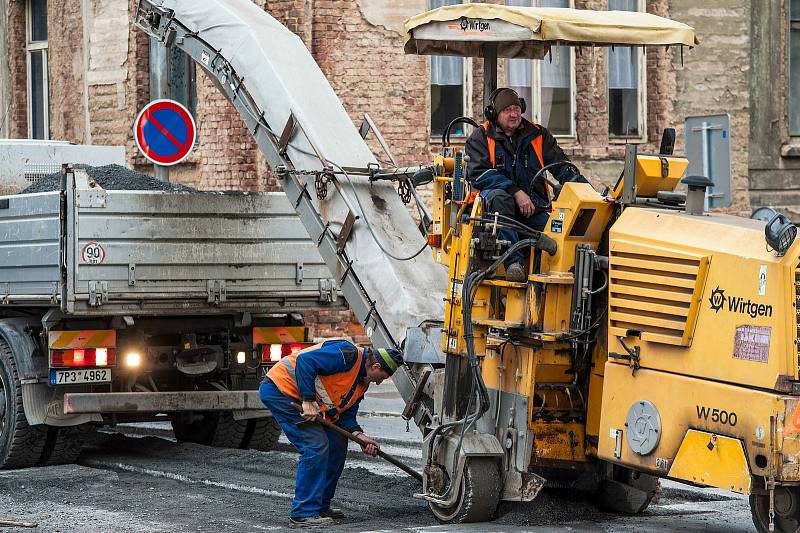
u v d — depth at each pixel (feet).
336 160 46.37
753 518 36.91
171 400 53.21
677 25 40.83
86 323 52.54
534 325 38.75
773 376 33.22
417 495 41.27
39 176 63.62
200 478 49.19
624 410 37.09
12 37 102.89
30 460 52.75
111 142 92.27
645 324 36.52
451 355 40.73
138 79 90.63
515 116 42.39
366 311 44.62
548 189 43.11
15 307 54.13
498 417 40.16
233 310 54.34
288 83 48.47
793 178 95.91
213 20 51.11
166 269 52.01
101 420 52.42
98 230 50.42
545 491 44.37
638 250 36.83
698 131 54.95
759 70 94.68
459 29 41.34
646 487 41.45
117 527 40.04
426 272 44.55
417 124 86.02
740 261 34.19
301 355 40.57
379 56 85.35
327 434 41.65
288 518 41.39
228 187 85.15
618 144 91.50
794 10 96.78
